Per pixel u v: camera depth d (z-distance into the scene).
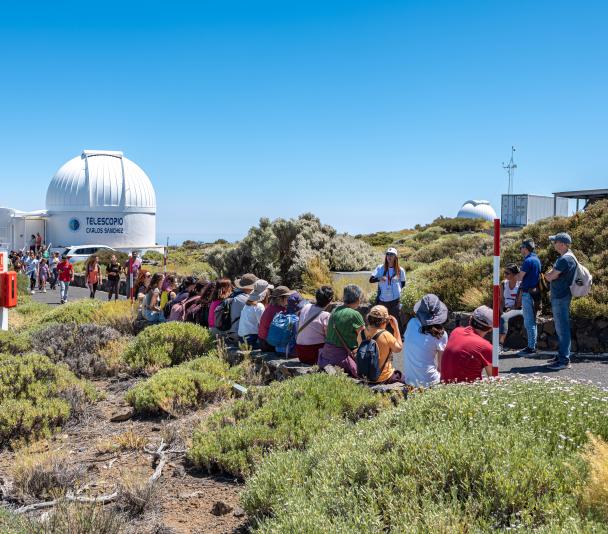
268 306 8.84
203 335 9.70
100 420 7.11
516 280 10.09
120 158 61.16
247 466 5.09
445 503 3.22
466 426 3.95
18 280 24.98
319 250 19.22
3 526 3.98
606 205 14.05
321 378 6.55
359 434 4.42
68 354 10.12
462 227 47.34
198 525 4.32
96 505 4.48
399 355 10.10
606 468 3.03
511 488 3.13
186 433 6.33
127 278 24.17
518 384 4.64
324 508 3.49
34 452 5.98
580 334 9.60
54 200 58.25
